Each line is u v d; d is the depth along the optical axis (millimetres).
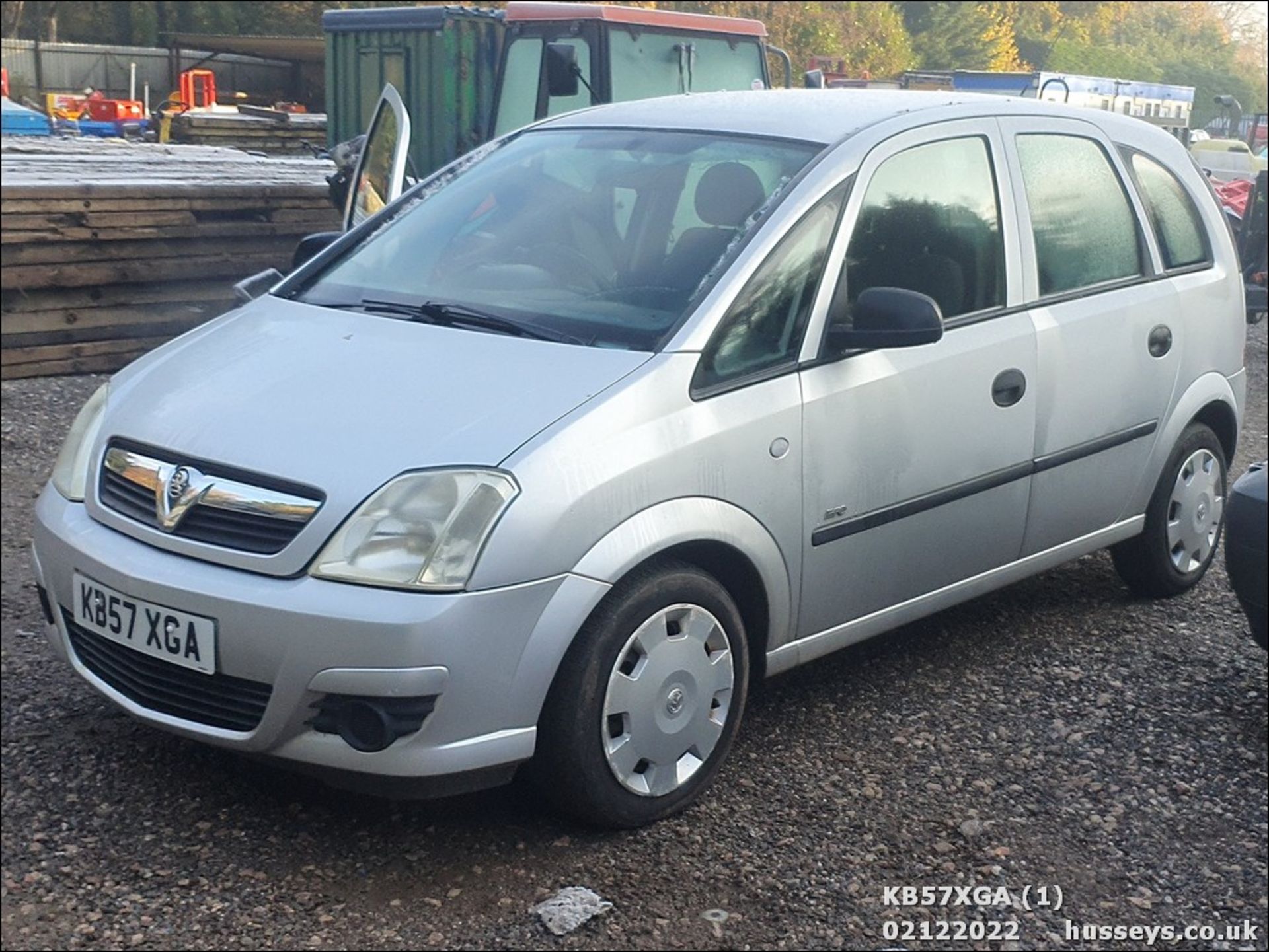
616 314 3809
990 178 4551
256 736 3287
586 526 3320
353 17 13602
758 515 3717
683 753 3676
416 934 3189
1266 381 10828
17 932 3184
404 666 3139
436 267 4285
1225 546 4348
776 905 3332
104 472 3707
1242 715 4426
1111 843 3668
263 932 3193
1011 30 42906
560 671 3371
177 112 22938
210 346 4062
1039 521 4645
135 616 3418
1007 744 4180
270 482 3338
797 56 36406
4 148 14750
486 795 3797
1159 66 43344
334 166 12898
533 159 4641
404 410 3457
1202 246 5383
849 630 4121
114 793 3795
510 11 11242
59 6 49594
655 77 11133
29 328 8773
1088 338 4695
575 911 3246
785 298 3869
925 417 4145
